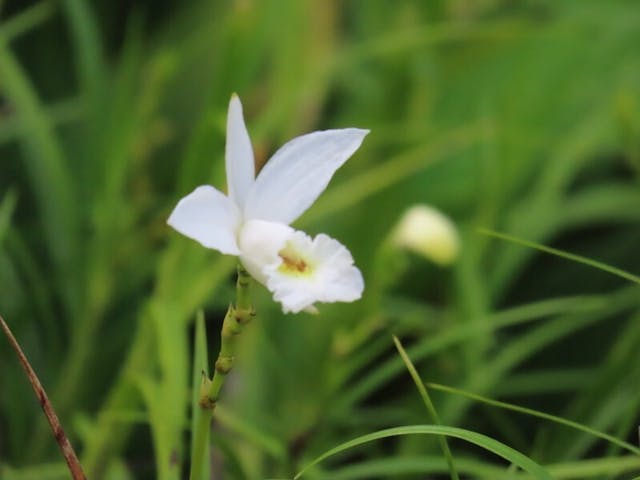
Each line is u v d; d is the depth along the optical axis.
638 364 0.71
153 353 0.74
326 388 0.74
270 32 0.98
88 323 0.82
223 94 0.77
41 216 0.93
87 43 0.87
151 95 0.85
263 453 0.77
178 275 0.75
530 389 0.83
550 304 0.75
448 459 0.56
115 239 0.82
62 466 0.72
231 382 0.90
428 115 1.01
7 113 1.00
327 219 0.98
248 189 0.53
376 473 0.66
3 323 0.56
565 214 0.96
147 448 0.89
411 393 0.83
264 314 0.89
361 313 0.75
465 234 0.94
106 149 0.83
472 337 0.78
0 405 0.87
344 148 0.54
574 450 0.71
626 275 0.58
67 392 0.81
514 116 0.99
